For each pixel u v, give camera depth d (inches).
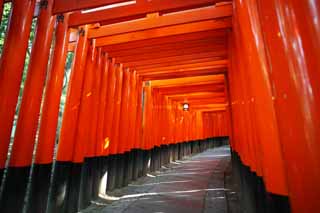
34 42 170.9
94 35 231.5
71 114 213.3
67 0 179.8
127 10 192.7
